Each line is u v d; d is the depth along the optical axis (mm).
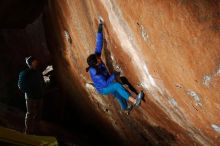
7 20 9789
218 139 4398
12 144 4023
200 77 3594
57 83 11367
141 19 3992
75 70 8523
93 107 8766
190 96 4098
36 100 6672
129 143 7938
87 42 6645
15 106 10539
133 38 4512
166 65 4102
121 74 5805
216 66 3289
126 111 6305
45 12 9812
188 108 4387
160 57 4102
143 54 4512
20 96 10688
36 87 6598
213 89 3529
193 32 3277
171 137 5824
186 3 3168
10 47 10961
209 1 2951
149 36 4039
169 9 3400
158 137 6285
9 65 10805
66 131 9633
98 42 5527
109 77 5566
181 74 3900
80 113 10688
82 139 9766
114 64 5871
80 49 7363
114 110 7391
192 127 4781
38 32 11070
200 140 4941
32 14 10172
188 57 3566
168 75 4219
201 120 4328
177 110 4785
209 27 3088
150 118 6020
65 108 11344
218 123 3994
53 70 11188
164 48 3891
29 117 6773
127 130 7500
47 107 11070
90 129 10414
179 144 5758
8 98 10445
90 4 5465
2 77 10523
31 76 6566
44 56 11336
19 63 11047
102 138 9891
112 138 8969
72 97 10484
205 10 3031
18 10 9578
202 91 3748
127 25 4449
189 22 3250
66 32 7898
